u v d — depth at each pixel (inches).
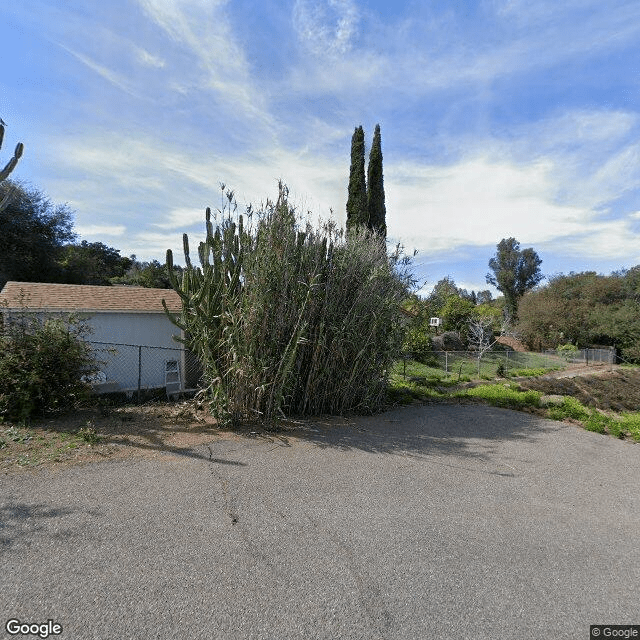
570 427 308.8
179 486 158.4
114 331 374.3
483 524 143.3
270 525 132.6
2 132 251.3
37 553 109.0
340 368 299.9
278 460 195.0
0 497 141.2
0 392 237.3
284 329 265.7
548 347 1385.3
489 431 282.2
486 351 1024.9
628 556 127.4
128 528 124.9
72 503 139.3
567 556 125.2
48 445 198.4
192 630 85.4
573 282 1521.9
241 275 273.4
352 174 597.6
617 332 1227.9
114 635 82.7
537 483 188.7
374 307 303.1
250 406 255.0
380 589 102.7
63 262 865.5
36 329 256.2
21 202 730.2
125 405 312.5
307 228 283.4
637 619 96.8
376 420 295.7
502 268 2225.6
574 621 95.0
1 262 709.3
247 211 269.9
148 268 1289.4
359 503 153.6
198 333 265.1
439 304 377.1
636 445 267.4
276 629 87.0
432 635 87.8
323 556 116.2
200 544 118.3
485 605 98.9
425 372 687.7
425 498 162.4
